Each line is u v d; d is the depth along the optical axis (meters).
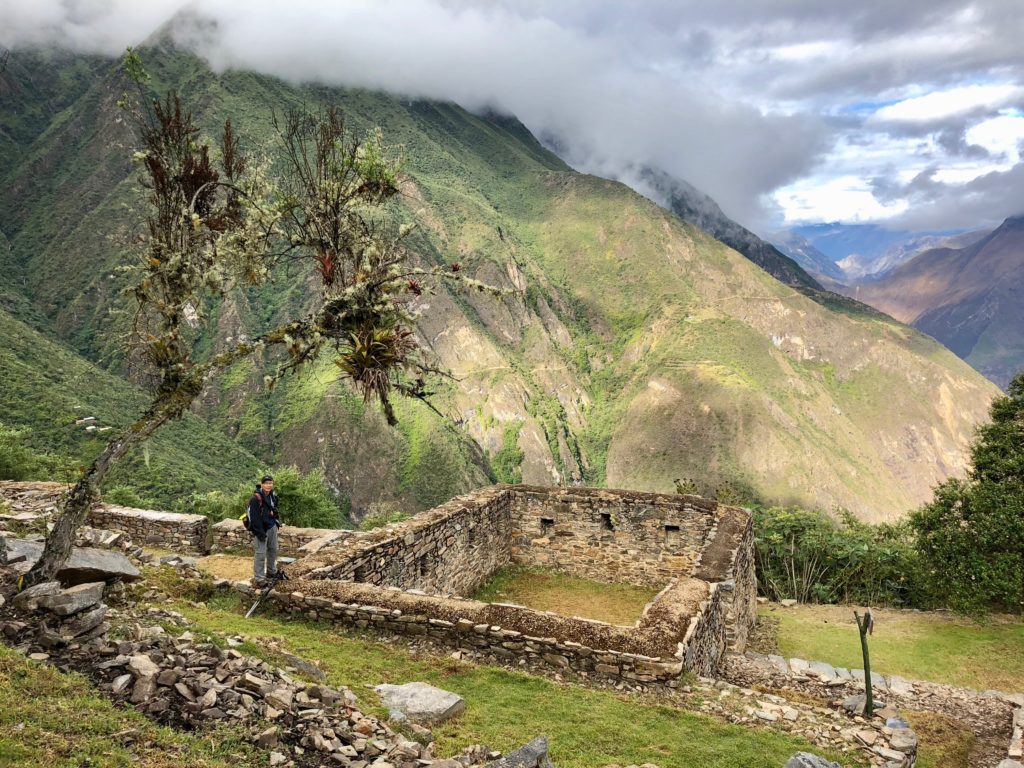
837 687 11.70
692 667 9.79
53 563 7.05
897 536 31.84
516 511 19.05
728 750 7.25
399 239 7.56
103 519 15.41
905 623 19.88
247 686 6.14
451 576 15.79
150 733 5.09
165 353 7.16
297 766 5.19
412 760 5.60
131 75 7.01
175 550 14.48
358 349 6.93
